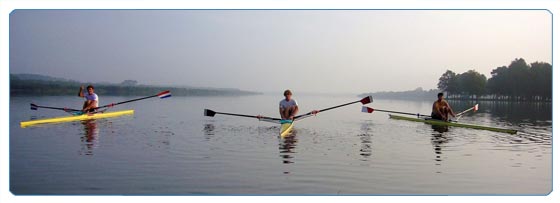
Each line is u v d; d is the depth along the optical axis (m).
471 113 33.09
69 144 13.26
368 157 11.55
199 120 22.30
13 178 9.15
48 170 9.80
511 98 71.12
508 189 8.77
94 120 21.52
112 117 23.67
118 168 10.04
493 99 78.75
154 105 39.00
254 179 9.15
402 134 16.75
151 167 10.16
